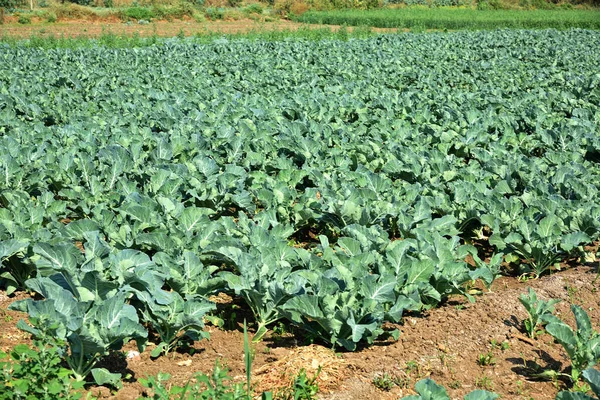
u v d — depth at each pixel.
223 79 19.56
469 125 13.98
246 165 11.26
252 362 6.09
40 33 35.72
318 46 29.00
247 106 15.10
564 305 7.50
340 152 11.66
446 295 7.37
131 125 12.48
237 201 9.39
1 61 21.78
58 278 6.08
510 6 71.12
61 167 10.27
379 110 15.30
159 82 17.84
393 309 6.35
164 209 8.32
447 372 6.04
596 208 8.88
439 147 12.49
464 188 9.71
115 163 9.98
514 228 8.70
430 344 6.46
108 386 5.62
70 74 18.92
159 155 11.05
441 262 7.23
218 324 6.73
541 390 5.91
